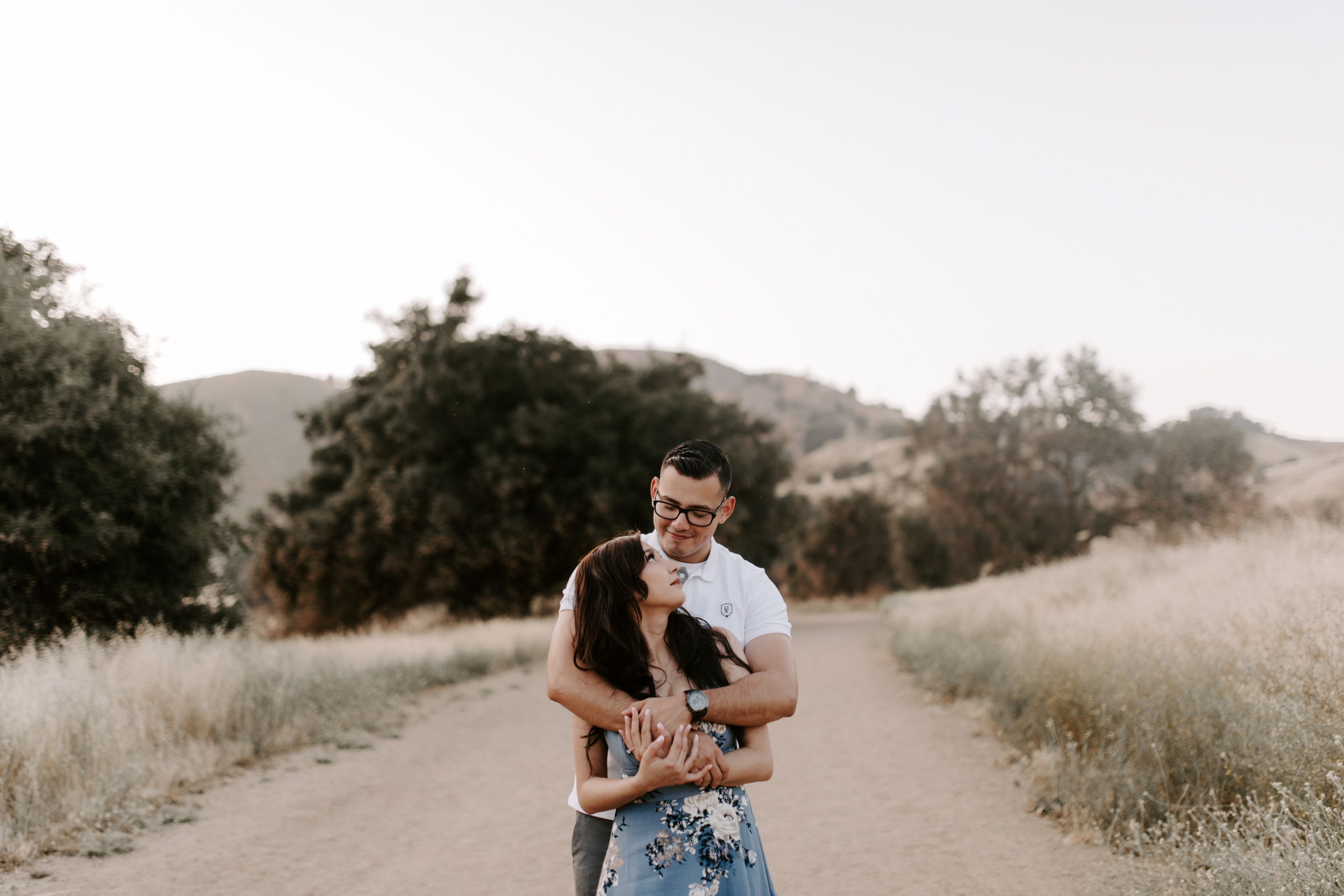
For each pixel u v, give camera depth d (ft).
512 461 81.15
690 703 6.79
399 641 53.78
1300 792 13.10
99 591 38.06
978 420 170.19
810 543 174.60
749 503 100.01
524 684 42.34
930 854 15.71
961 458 165.17
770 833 18.15
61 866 15.20
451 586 86.89
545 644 57.82
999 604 51.62
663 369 103.19
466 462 86.02
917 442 185.88
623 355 363.76
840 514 173.68
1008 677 27.53
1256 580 29.45
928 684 35.73
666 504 7.81
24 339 35.65
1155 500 143.54
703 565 7.99
